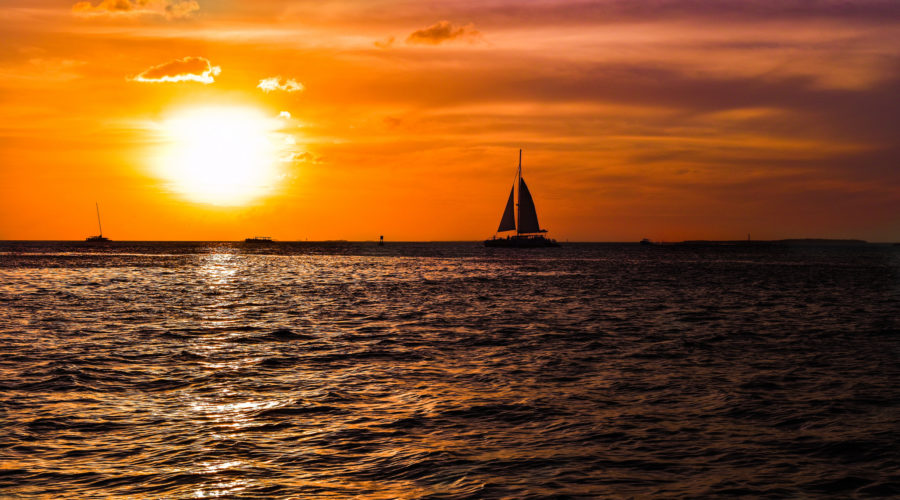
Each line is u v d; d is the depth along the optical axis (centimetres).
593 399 1917
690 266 13288
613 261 15975
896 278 9162
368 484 1253
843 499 1198
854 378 2220
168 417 1702
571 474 1309
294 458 1395
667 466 1358
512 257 18375
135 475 1286
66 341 2945
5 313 4056
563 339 3142
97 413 1723
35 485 1227
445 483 1259
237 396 1941
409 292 6153
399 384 2120
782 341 3092
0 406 1769
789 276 9631
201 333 3303
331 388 2055
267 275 9019
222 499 1177
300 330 3444
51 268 10406
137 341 2991
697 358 2623
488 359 2594
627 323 3788
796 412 1775
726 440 1530
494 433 1580
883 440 1525
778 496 1209
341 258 16750
